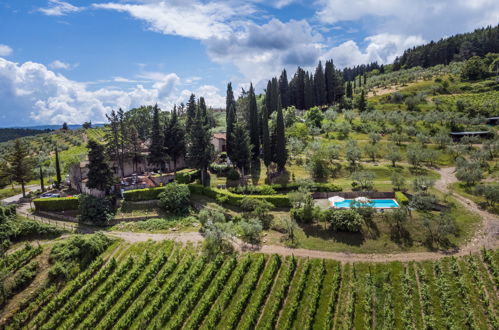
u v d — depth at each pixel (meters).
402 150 83.12
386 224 46.94
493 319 31.56
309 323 33.84
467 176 57.25
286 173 74.06
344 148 86.19
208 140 74.38
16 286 40.06
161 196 62.72
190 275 41.03
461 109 112.50
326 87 143.12
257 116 84.19
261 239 48.44
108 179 63.00
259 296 37.06
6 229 49.00
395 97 133.62
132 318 36.62
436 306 34.34
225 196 61.16
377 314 34.75
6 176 76.31
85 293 40.06
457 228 45.22
